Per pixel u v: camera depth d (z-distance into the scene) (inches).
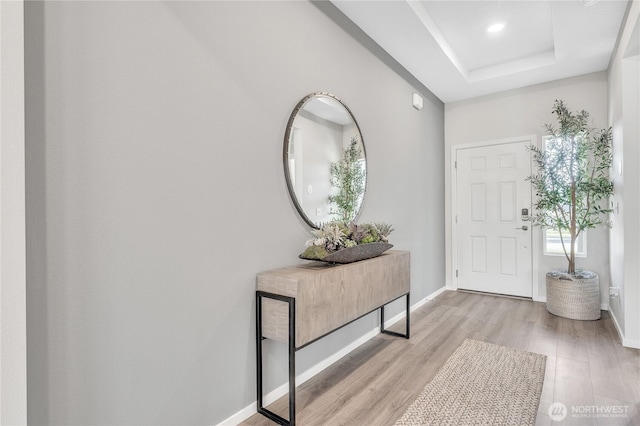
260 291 73.7
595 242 145.5
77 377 47.8
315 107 91.8
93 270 49.4
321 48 94.8
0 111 35.1
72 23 47.4
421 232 155.1
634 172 104.0
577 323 126.5
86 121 48.7
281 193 81.9
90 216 49.1
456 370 90.8
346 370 92.9
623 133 105.9
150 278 56.2
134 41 54.2
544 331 118.6
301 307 69.0
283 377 82.0
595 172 144.4
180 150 60.5
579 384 82.5
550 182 142.1
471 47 135.9
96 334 49.8
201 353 64.0
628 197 104.7
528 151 161.5
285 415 72.9
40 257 44.3
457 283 181.2
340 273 79.7
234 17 70.7
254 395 74.4
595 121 146.2
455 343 109.5
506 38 129.3
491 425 67.9
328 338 96.0
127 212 53.2
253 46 74.7
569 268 140.0
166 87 58.4
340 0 97.4
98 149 49.9
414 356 100.4
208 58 65.4
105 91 50.7
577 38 117.0
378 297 94.7
